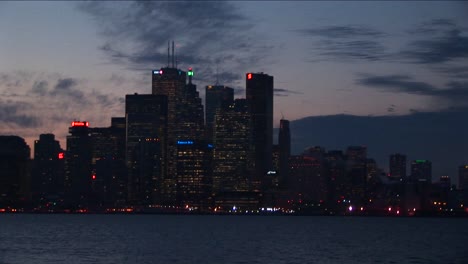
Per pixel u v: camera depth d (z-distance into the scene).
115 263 199.62
